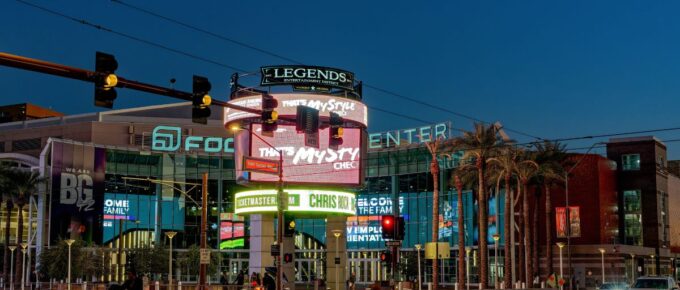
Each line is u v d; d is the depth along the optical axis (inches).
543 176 3196.4
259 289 1879.9
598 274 3794.3
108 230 4288.9
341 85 2581.2
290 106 2468.0
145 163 4512.8
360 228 4345.5
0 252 4379.9
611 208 4205.2
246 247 4581.7
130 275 1133.1
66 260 3496.6
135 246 4126.5
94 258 3693.4
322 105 2488.9
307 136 1250.6
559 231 3683.6
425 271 4104.3
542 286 3272.6
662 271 4598.9
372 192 4360.2
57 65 763.4
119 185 4384.8
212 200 4621.1
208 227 4589.1
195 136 4825.3
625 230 4495.6
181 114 5246.1
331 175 2519.7
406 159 4266.7
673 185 4970.5
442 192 4104.3
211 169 4650.6
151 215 4463.6
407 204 4222.4
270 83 2524.6
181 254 4074.8
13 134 5108.3
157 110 5187.0
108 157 4375.0
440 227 4087.1
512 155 2930.6
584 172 3944.4
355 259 4328.3
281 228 1918.1
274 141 2464.3
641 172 4505.4
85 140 4817.9
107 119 5059.1
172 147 4633.4
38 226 4005.9
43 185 4025.6
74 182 4148.6
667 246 4675.2
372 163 4382.4
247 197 2498.8
